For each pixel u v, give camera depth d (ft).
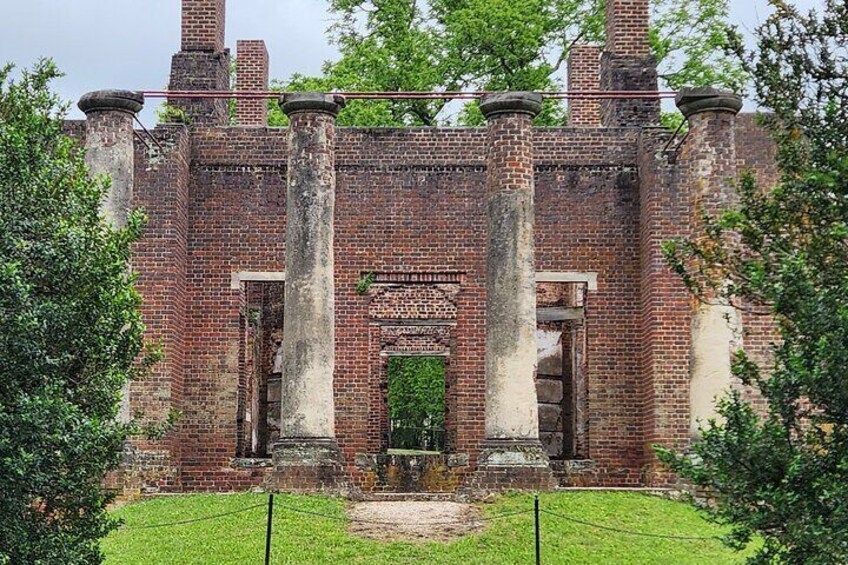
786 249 34.58
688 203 73.20
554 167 79.10
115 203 67.10
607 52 82.48
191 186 78.79
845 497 29.94
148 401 73.26
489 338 66.18
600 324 78.02
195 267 78.18
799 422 33.73
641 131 77.66
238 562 49.93
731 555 52.26
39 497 36.09
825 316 31.01
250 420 85.30
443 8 126.72
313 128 68.54
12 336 33.68
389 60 122.21
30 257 35.50
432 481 82.07
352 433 77.20
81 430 34.14
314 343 66.33
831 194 34.27
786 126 37.35
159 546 52.47
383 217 78.79
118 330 37.19
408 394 139.23
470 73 123.44
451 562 50.70
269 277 78.07
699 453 33.12
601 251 78.59
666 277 75.00
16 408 33.30
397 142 79.25
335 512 58.90
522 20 119.96
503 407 64.90
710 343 63.72
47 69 43.50
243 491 71.97
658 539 54.60
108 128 67.92
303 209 67.72
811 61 35.96
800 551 31.40
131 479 68.54
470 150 79.25
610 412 77.41
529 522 56.44
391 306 86.33
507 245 66.49
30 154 36.94
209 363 77.30
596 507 60.08
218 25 84.07
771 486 31.22
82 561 36.01
